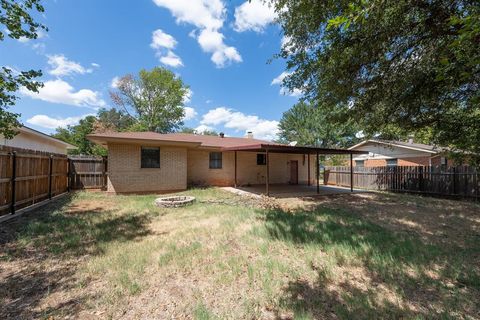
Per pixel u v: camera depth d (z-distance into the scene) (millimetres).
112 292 2824
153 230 5375
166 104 31516
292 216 6645
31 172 7285
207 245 4414
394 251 4133
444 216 7164
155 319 2379
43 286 2939
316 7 4406
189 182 14062
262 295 2795
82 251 4039
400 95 5594
